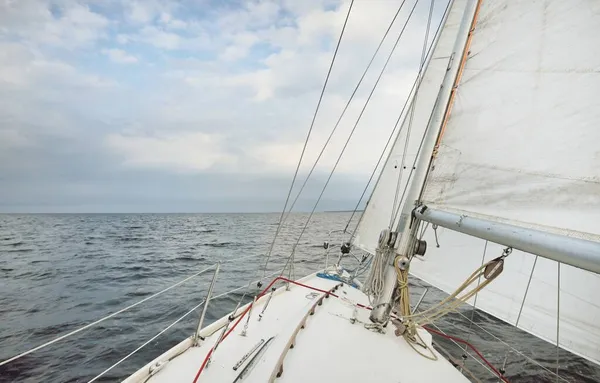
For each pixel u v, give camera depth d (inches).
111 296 329.1
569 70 65.7
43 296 332.5
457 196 80.5
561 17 68.6
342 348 89.3
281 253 573.0
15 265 512.4
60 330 235.6
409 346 92.9
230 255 605.9
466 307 279.0
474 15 86.0
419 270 167.8
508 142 73.4
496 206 72.6
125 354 189.9
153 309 269.4
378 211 210.5
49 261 550.9
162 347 198.7
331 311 118.8
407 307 89.7
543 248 48.1
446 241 153.3
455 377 79.7
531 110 70.7
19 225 1761.8
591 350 94.0
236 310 115.7
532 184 67.4
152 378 77.5
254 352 88.1
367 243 216.4
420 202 88.2
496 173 74.1
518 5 76.9
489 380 165.2
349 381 74.8
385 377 77.4
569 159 62.6
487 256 133.1
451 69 87.7
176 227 1545.3
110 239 946.7
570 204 60.9
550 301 106.9
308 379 74.4
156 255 615.8
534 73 71.6
